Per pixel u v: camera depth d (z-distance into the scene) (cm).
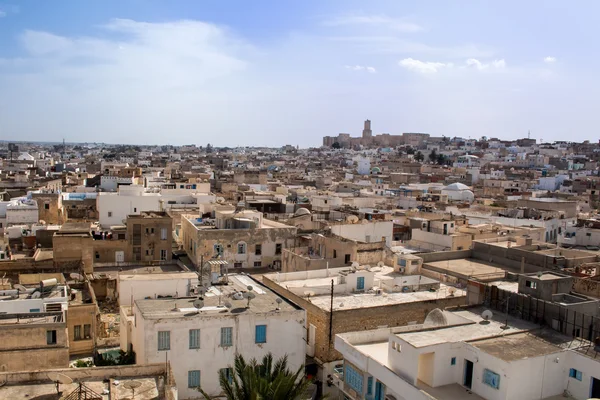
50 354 3747
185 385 3756
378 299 4944
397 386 3098
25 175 17438
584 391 2936
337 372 4053
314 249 7062
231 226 8544
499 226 8900
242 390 3175
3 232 8700
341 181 19912
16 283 5806
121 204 10431
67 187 14688
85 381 2964
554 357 2984
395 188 17088
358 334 3716
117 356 4409
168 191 12656
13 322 3919
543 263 5800
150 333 3672
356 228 7956
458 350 3116
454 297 4919
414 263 5934
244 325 3881
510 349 3041
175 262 8662
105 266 8319
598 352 3100
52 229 8419
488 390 2939
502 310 3875
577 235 8450
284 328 3988
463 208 12106
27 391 2816
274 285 5166
